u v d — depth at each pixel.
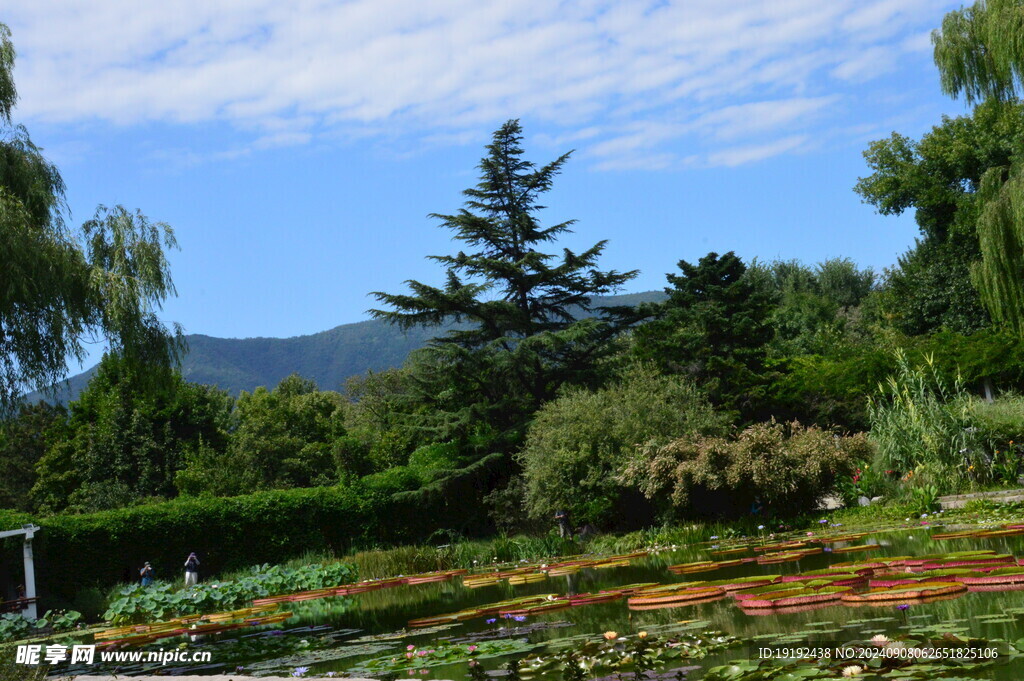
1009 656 4.98
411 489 28.27
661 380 23.67
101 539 23.02
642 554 16.95
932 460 17.64
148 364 17.42
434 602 12.91
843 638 6.00
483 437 29.34
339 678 6.54
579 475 21.75
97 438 40.88
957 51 23.19
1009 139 31.08
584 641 7.26
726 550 14.75
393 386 61.53
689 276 34.06
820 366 29.69
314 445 42.47
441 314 30.16
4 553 21.38
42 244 15.91
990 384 26.19
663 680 5.39
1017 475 17.30
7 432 17.52
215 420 45.06
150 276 17.05
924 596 7.20
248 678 6.65
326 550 26.30
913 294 36.59
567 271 31.08
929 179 35.69
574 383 30.36
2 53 17.38
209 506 25.02
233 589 17.84
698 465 18.38
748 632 6.69
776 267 62.06
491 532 28.83
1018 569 7.88
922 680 4.67
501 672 6.30
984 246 21.41
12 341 15.91
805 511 18.50
